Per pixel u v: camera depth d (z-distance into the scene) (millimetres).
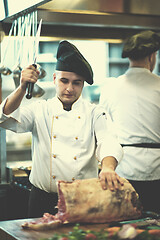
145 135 2553
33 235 1520
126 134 2604
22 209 3033
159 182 2580
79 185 1700
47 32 3312
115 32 3605
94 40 3541
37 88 2854
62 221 1649
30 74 1798
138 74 2662
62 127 1974
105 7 2971
